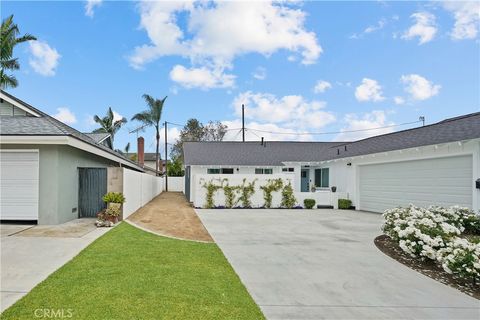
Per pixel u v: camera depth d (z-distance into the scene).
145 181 17.86
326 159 20.41
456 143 10.31
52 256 6.06
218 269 5.51
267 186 17.14
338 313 3.90
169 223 10.94
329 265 6.02
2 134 9.02
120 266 5.43
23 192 9.59
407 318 3.83
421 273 5.64
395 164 14.02
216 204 16.70
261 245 7.67
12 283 4.56
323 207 17.42
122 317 3.51
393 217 7.93
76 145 9.84
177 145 46.53
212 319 3.55
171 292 4.30
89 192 11.81
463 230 8.22
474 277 4.84
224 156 22.61
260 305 4.08
